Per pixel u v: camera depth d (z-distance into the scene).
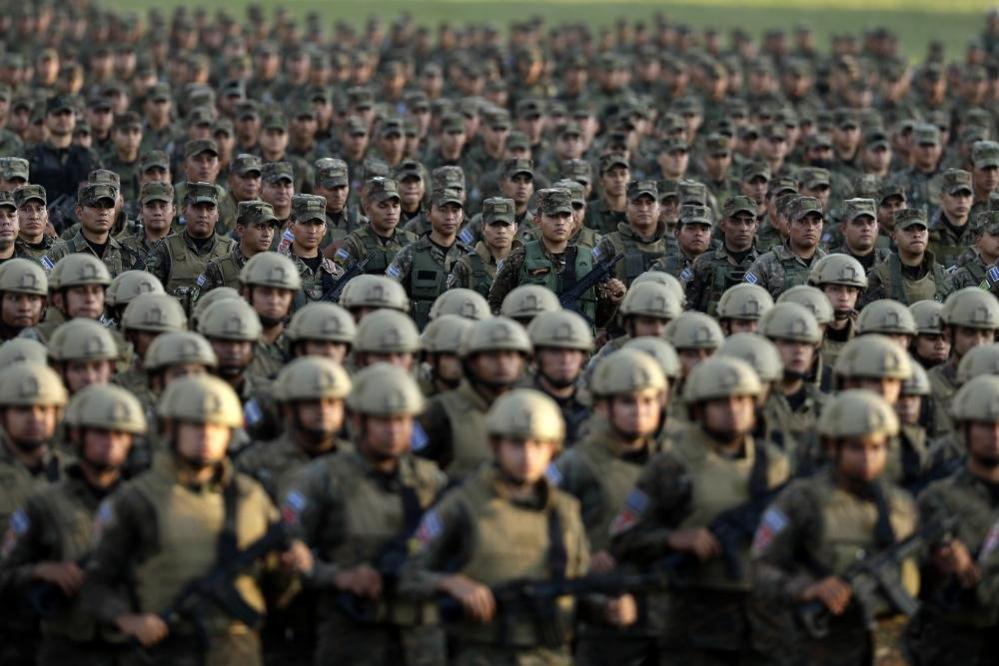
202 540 44.19
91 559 44.50
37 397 48.84
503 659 44.22
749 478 47.88
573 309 79.44
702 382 47.69
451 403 53.31
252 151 116.12
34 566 45.84
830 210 102.31
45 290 66.31
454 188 83.62
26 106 122.06
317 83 145.38
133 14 179.50
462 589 43.25
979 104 151.50
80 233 84.62
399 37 184.75
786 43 186.50
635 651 49.59
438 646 46.38
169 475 44.50
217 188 84.75
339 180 95.38
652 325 62.47
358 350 55.22
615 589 44.16
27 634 48.84
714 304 82.00
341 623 46.09
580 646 49.97
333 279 83.19
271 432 55.00
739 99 137.12
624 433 48.88
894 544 45.00
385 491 45.94
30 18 173.38
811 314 58.06
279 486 48.94
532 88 151.38
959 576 47.03
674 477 47.59
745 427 47.81
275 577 46.25
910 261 82.88
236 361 56.75
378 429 45.38
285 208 92.75
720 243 85.50
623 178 96.31
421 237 84.56
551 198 79.06
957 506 48.84
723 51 187.75
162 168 98.75
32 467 49.81
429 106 130.38
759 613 47.81
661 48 183.25
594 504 49.41
